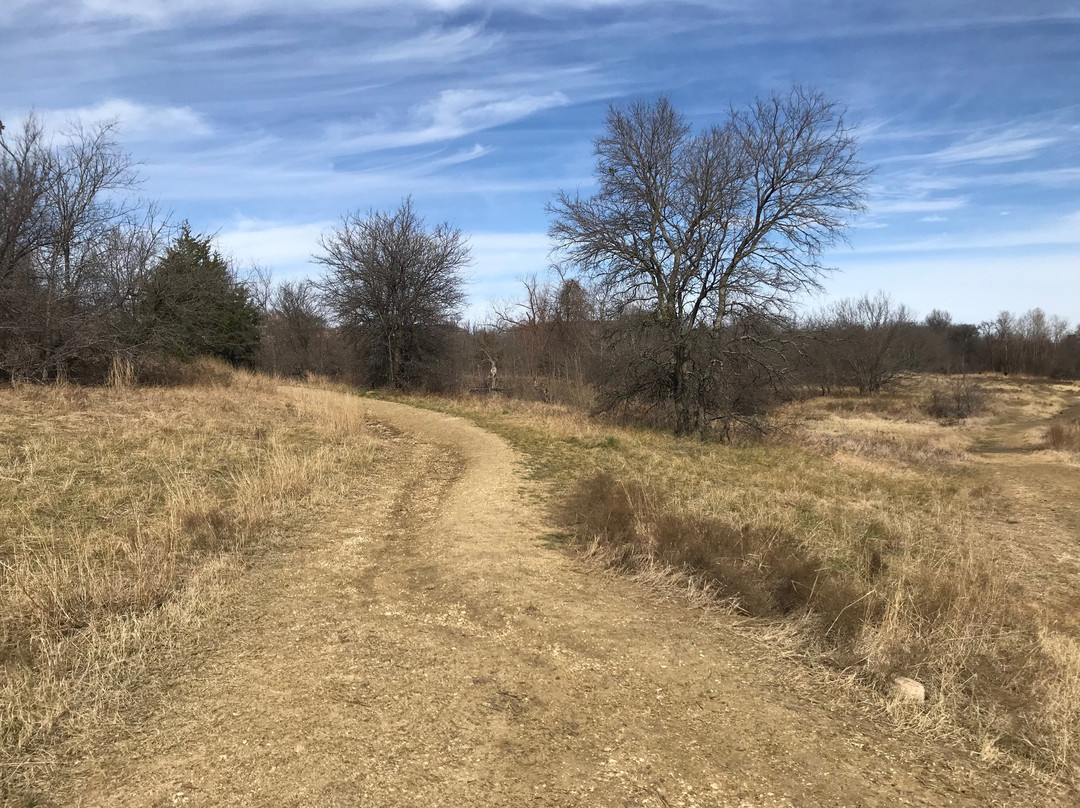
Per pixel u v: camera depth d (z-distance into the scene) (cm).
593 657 476
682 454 1549
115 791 311
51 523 690
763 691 443
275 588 579
